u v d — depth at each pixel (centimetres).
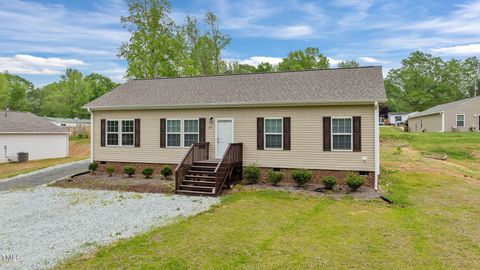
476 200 991
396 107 6303
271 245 600
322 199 1002
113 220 784
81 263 525
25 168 1859
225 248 584
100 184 1267
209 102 1340
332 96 1184
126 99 1514
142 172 1387
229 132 1342
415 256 550
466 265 514
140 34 2609
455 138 2473
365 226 722
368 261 528
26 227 733
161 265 511
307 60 4409
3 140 2125
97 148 1544
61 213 855
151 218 799
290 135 1255
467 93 5838
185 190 1116
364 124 1160
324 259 535
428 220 772
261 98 1286
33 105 6456
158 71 2694
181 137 1412
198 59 3161
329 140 1202
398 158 1841
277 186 1199
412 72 5591
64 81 6194
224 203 960
